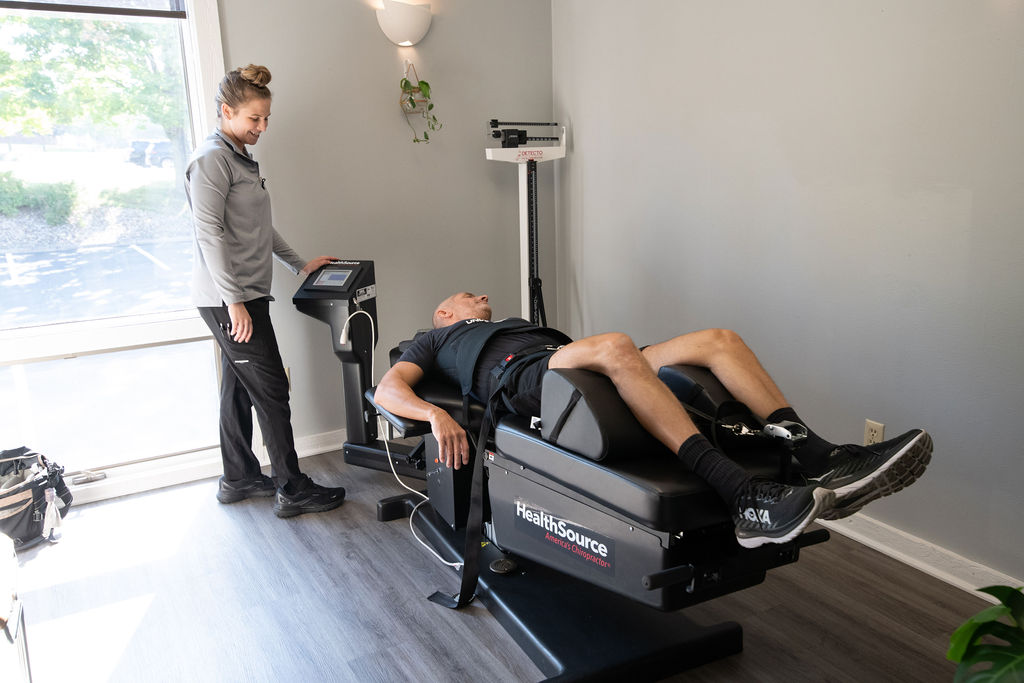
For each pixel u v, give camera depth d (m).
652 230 3.30
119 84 3.00
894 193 2.28
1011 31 1.94
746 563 1.60
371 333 3.13
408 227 3.61
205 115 3.09
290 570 2.44
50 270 2.98
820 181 2.50
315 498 2.87
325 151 3.36
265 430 2.83
